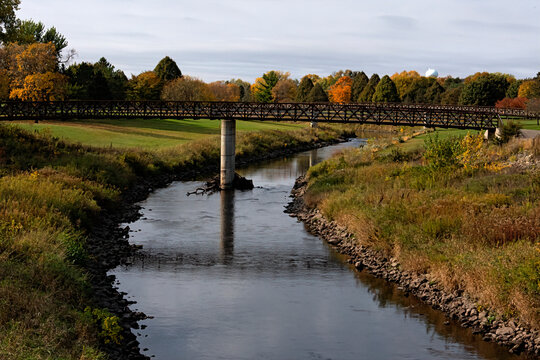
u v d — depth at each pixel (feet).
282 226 102.06
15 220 73.77
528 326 52.06
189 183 153.58
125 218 105.19
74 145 156.25
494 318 55.01
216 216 110.52
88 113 168.14
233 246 87.66
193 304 62.18
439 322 57.16
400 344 52.26
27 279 52.90
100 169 130.31
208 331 54.95
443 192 95.86
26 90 233.14
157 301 62.80
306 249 85.97
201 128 275.39
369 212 88.33
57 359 39.19
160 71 416.26
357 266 75.66
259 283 69.77
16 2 225.56
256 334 54.44
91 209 95.30
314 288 67.82
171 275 72.43
